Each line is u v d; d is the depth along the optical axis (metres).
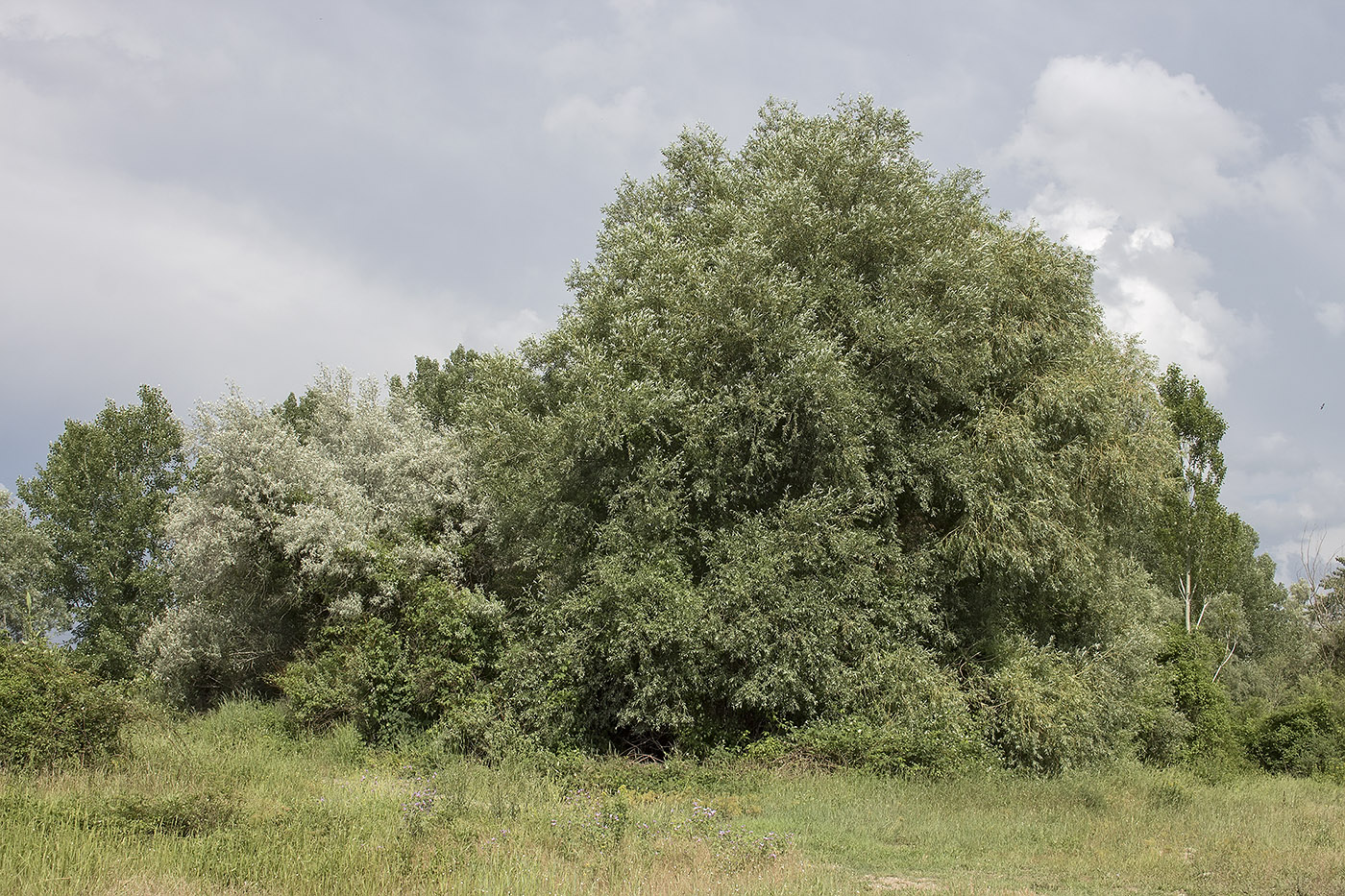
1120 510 19.88
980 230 20.23
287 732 18.00
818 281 18.25
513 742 16.16
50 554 34.09
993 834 11.10
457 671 17.53
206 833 9.58
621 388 17.20
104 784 11.80
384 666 17.72
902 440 18.12
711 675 16.38
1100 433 19.06
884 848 10.40
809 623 16.19
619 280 19.94
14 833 8.71
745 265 17.34
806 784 13.74
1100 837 10.99
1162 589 36.16
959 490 17.78
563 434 17.47
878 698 16.47
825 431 16.70
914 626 17.91
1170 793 14.02
